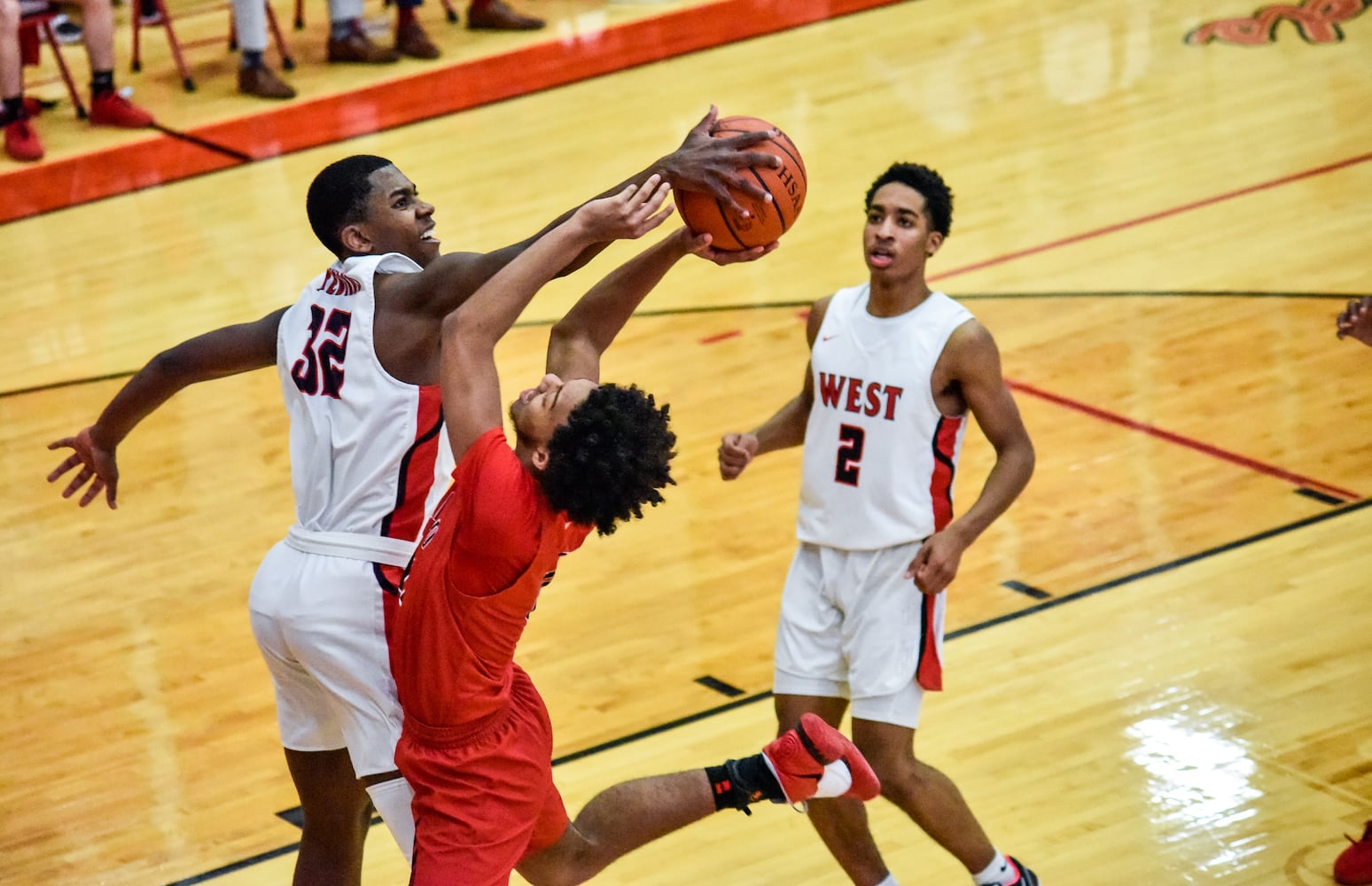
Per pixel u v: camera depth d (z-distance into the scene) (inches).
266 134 663.8
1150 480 367.6
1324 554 328.8
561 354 199.9
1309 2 732.0
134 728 302.4
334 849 213.9
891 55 716.0
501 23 768.9
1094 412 403.5
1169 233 515.2
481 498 173.8
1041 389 418.6
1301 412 393.1
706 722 289.7
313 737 205.8
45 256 566.3
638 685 305.1
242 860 258.8
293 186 613.9
